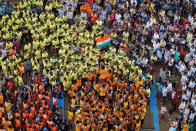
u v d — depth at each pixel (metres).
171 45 46.69
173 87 42.97
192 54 45.41
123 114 36.88
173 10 52.47
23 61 43.09
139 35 47.31
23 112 36.31
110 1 51.16
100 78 41.31
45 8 48.91
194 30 49.41
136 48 45.03
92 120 36.53
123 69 42.16
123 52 44.38
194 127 39.38
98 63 43.09
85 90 39.28
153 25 48.19
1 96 37.88
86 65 41.75
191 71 43.09
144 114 38.38
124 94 38.88
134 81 41.81
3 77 39.22
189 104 38.81
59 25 45.72
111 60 43.53
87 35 45.94
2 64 40.31
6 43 43.00
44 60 41.78
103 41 44.50
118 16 49.19
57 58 44.59
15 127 36.28
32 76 41.25
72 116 37.38
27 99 38.62
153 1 52.56
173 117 40.47
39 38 44.97
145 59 43.34
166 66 45.75
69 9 48.06
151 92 42.97
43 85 39.22
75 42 44.97
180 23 51.03
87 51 43.19
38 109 37.06
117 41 46.34
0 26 46.41
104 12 49.56
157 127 39.78
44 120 36.09
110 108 37.28
